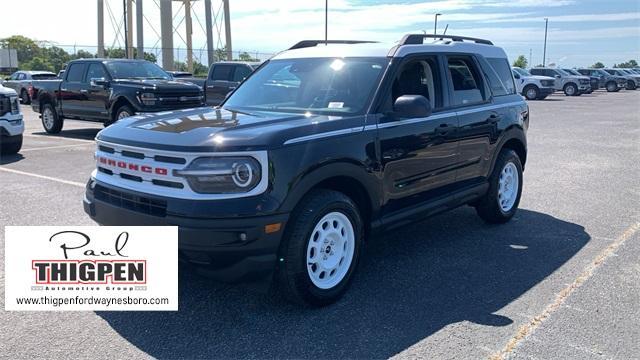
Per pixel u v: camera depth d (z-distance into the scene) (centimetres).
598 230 637
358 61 519
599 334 388
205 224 373
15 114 1097
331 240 431
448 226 651
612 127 1783
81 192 784
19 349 364
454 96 568
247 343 375
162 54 3775
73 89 1465
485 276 495
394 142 478
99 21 3800
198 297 444
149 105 1320
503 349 367
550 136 1529
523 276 495
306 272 406
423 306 432
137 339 379
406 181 498
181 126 432
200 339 380
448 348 368
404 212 504
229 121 443
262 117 462
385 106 480
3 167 980
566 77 4072
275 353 362
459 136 557
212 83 1773
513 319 411
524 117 677
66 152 1168
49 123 1552
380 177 466
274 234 386
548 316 416
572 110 2572
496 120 615
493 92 631
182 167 385
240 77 1736
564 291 462
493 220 652
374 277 491
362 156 446
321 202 412
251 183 379
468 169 582
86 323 399
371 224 471
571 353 362
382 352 363
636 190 843
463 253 555
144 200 401
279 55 595
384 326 399
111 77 1402
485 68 626
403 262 529
